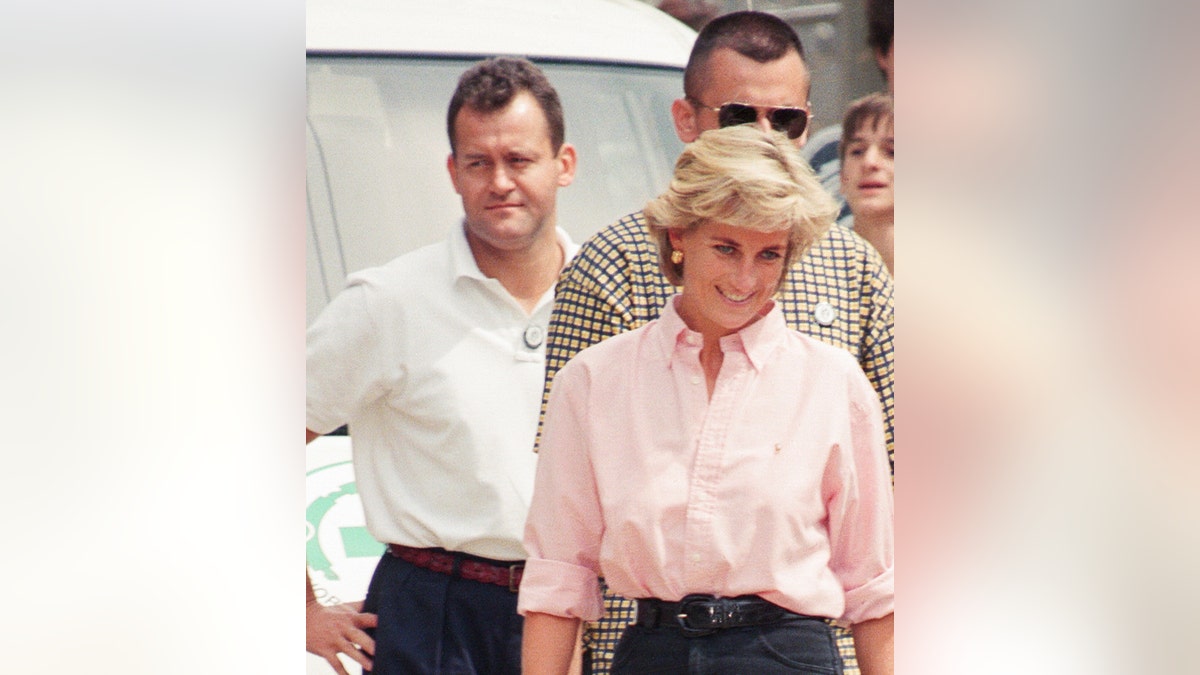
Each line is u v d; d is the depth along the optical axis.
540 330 10.21
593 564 8.84
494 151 10.13
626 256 9.66
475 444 10.09
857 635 8.90
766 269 8.41
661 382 8.67
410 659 10.10
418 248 10.33
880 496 8.64
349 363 10.26
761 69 9.96
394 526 10.17
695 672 8.27
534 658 8.80
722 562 8.30
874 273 9.90
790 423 8.52
